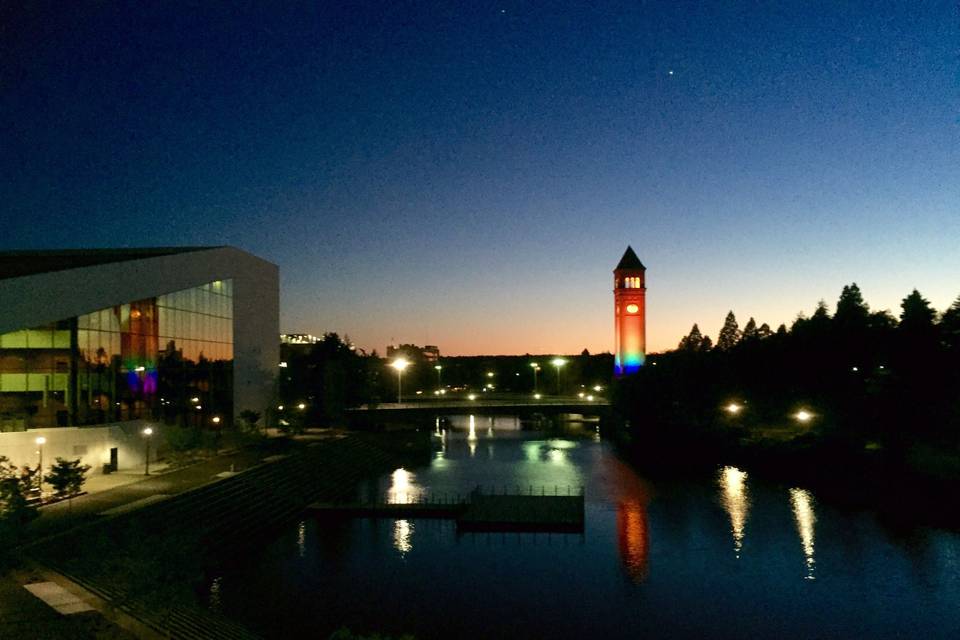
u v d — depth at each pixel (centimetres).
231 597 4888
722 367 13775
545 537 6438
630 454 11944
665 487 8731
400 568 5544
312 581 5216
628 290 18425
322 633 4284
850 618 4594
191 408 8275
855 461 9000
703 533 6506
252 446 8956
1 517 4438
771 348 13750
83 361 6419
